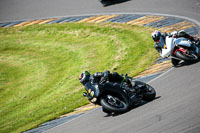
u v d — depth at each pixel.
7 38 81.88
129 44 60.31
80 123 28.88
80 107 37.34
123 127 22.94
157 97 28.33
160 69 39.81
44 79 59.31
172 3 69.25
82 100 40.84
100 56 60.94
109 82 26.44
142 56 52.62
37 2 96.69
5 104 51.78
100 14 78.38
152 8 70.88
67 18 82.62
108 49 62.28
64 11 86.25
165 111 23.44
